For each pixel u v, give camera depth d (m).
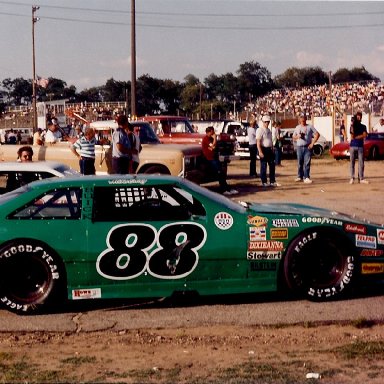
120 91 124.06
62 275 7.10
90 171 15.27
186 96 110.50
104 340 6.31
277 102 82.75
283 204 8.27
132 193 7.27
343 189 17.88
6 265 7.00
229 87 121.00
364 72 133.75
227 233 7.22
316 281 7.41
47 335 6.50
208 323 6.79
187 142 23.94
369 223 7.63
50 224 7.08
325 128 44.16
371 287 8.07
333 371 5.23
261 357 5.68
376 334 6.37
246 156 31.62
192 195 7.30
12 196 7.34
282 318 6.88
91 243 7.07
